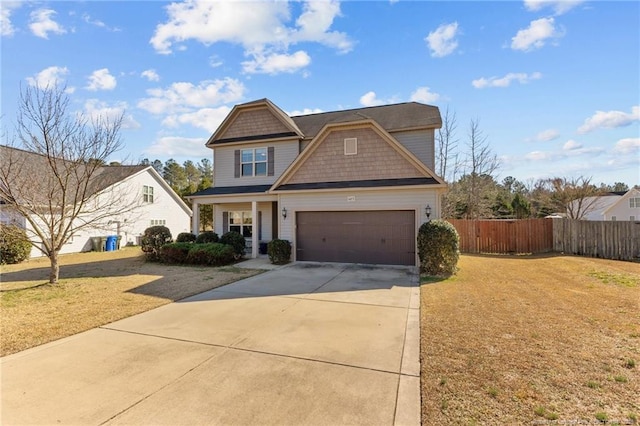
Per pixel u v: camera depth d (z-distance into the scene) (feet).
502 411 9.94
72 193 45.42
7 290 28.22
